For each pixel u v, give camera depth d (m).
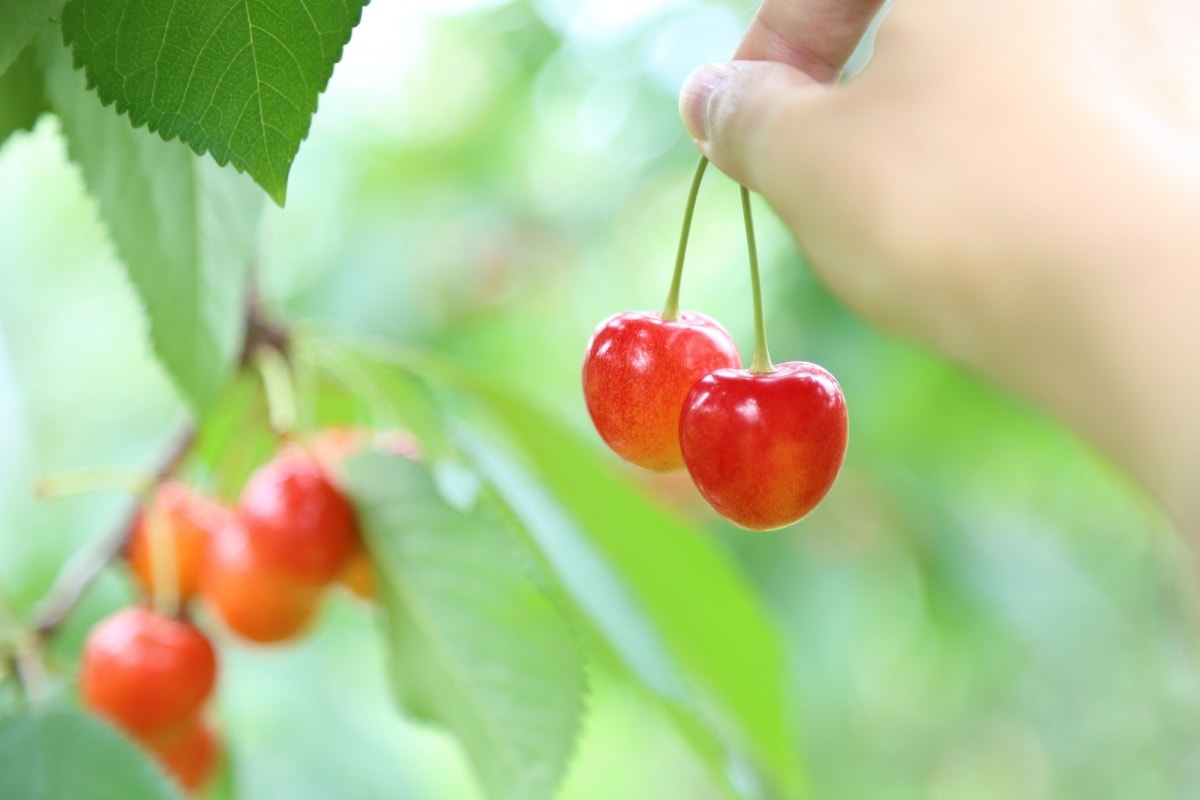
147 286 0.49
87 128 0.47
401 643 0.52
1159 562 1.05
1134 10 0.39
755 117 0.39
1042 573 0.93
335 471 0.53
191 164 0.48
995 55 0.38
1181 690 1.06
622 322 0.45
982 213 0.37
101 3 0.41
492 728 0.51
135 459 0.85
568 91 0.95
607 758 1.18
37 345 0.88
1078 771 1.08
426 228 0.93
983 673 1.02
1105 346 0.37
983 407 0.80
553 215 0.97
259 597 0.52
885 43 0.38
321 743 0.72
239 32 0.41
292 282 0.89
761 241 0.86
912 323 0.38
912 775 1.07
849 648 0.88
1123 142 0.37
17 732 0.48
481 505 0.52
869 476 0.87
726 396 0.43
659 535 0.54
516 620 0.51
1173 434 0.36
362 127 1.00
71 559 0.73
